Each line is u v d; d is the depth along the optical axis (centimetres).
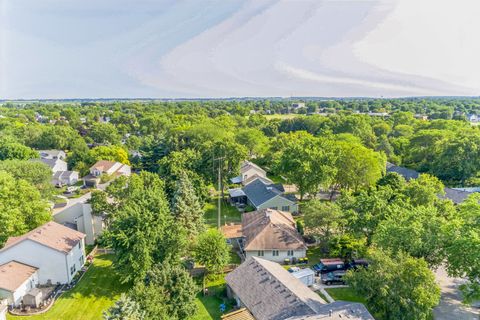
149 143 10306
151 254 3947
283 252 4559
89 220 5234
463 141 7581
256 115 18012
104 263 4706
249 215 5650
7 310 3566
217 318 3431
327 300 3625
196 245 4194
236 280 3747
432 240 3434
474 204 3656
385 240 3584
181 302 3098
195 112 19962
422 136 9719
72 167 10262
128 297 2766
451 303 3522
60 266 4094
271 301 3203
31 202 4878
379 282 3041
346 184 6650
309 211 4788
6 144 9038
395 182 6072
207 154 7394
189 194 5203
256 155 11331
